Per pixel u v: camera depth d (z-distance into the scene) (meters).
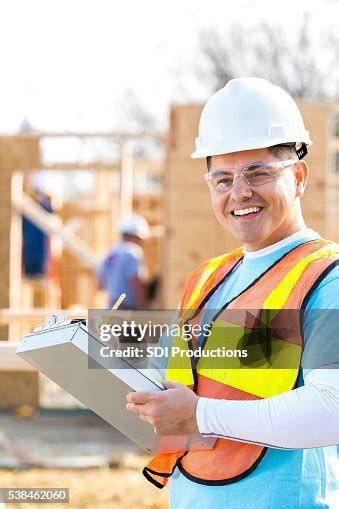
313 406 2.46
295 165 2.82
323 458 2.66
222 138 2.77
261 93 2.79
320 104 9.10
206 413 2.56
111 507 6.30
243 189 2.72
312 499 2.61
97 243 13.46
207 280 3.03
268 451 2.63
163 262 9.37
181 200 9.22
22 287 11.62
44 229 11.33
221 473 2.68
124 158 10.63
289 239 2.80
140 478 7.13
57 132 10.33
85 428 9.40
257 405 2.53
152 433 2.81
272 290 2.68
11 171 10.34
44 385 11.85
